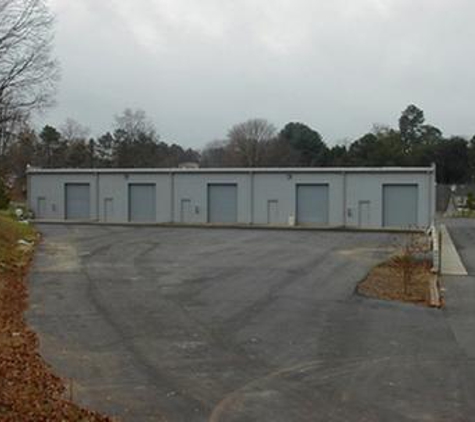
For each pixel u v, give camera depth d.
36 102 52.34
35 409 7.38
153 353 10.39
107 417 7.36
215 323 12.71
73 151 92.62
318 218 46.78
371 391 8.51
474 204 76.69
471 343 11.37
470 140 96.62
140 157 92.00
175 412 7.59
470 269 22.19
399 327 12.63
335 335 11.84
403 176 44.81
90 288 16.83
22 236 30.25
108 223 48.00
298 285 17.59
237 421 7.30
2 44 29.80
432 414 7.62
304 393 8.38
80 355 10.20
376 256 25.41
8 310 13.66
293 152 100.31
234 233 38.34
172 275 19.30
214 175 48.72
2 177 49.41
